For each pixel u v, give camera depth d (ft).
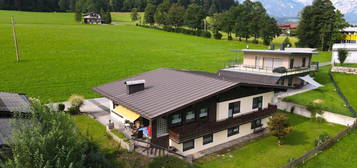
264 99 85.30
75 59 181.88
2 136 44.32
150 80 85.20
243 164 64.69
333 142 77.97
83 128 80.38
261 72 133.28
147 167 55.16
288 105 106.93
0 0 473.26
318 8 295.07
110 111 92.22
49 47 206.08
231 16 345.51
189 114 67.46
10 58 165.27
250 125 82.94
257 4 378.32
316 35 299.58
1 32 234.99
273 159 67.82
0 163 35.27
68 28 316.81
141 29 387.96
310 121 97.55
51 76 141.90
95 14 466.70
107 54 206.90
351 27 323.78
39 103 46.78
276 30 326.03
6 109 56.90
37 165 35.91
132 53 220.23
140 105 63.46
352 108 102.63
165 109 58.08
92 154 49.67
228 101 72.54
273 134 75.36
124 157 59.47
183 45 279.69
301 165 64.59
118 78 148.56
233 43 318.86
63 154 37.91
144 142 63.16
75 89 125.80
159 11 438.81
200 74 89.15
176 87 72.84
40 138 37.73
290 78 136.36
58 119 44.34
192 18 384.27
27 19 392.06
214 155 68.44
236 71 139.44
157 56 217.77
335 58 200.85
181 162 53.67
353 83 149.18
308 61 151.53
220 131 73.77
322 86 143.02
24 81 129.70
